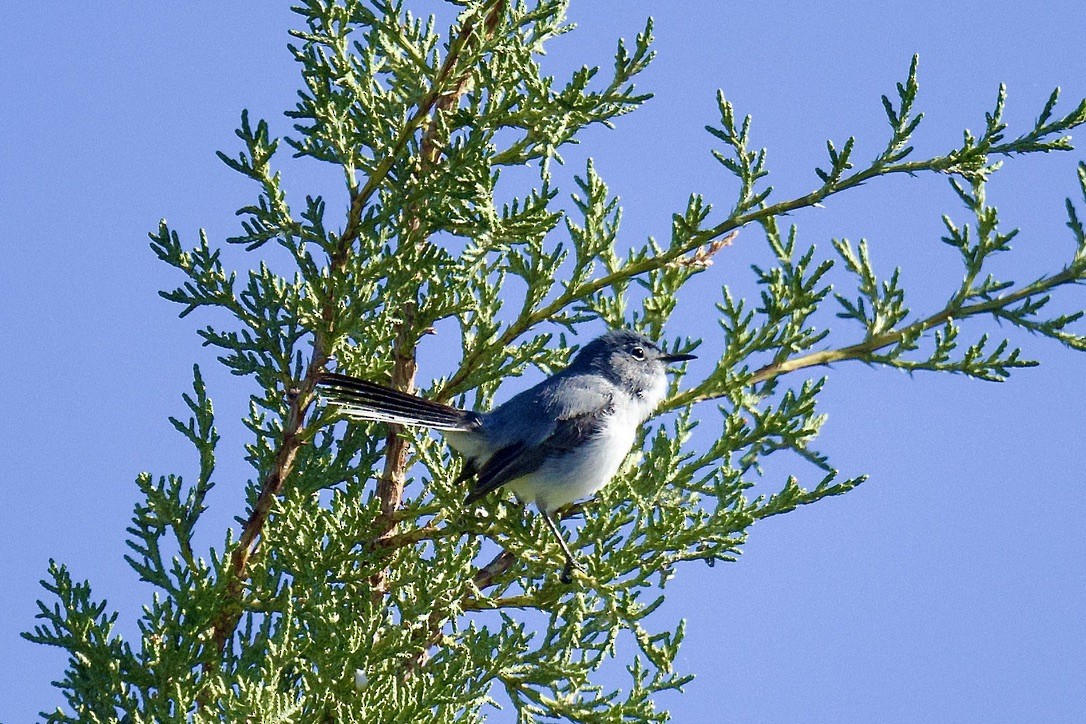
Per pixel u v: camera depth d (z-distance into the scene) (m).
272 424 12.25
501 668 11.27
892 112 11.80
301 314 12.02
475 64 11.80
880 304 12.99
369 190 11.78
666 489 12.59
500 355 12.97
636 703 11.29
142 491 11.84
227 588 11.44
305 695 10.47
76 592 11.30
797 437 12.41
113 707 10.97
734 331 12.98
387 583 11.95
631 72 12.01
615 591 11.69
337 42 11.84
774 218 13.12
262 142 11.91
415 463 12.80
